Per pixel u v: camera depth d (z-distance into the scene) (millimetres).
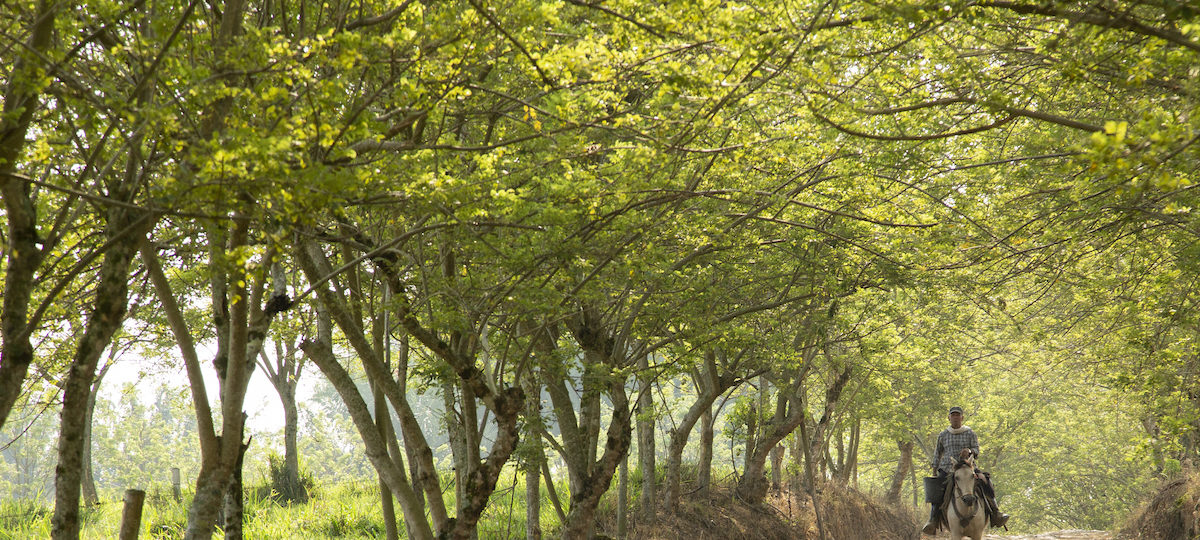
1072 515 41969
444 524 8367
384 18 5875
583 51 5828
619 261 8781
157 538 14570
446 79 5629
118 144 5109
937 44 7820
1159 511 20266
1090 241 11328
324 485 21891
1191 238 11180
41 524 14758
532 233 7812
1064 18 6387
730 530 17234
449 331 8461
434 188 5965
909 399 28484
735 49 6082
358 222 7707
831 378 22234
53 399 9148
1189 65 6453
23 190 4965
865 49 7465
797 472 19688
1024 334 16594
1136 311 13203
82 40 4957
